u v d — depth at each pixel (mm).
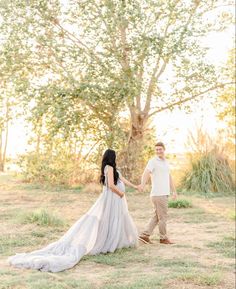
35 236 9430
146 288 6148
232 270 7410
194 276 6727
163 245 9180
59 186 19703
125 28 17375
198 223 11773
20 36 16922
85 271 7164
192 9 18422
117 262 7695
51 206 14266
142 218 12602
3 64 17297
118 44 17500
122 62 17438
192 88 19219
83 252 7840
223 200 16812
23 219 10664
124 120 20594
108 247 8336
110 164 8570
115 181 8594
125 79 16844
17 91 16719
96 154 18438
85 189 18281
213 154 20125
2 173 26078
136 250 8648
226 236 9836
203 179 19203
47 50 17422
